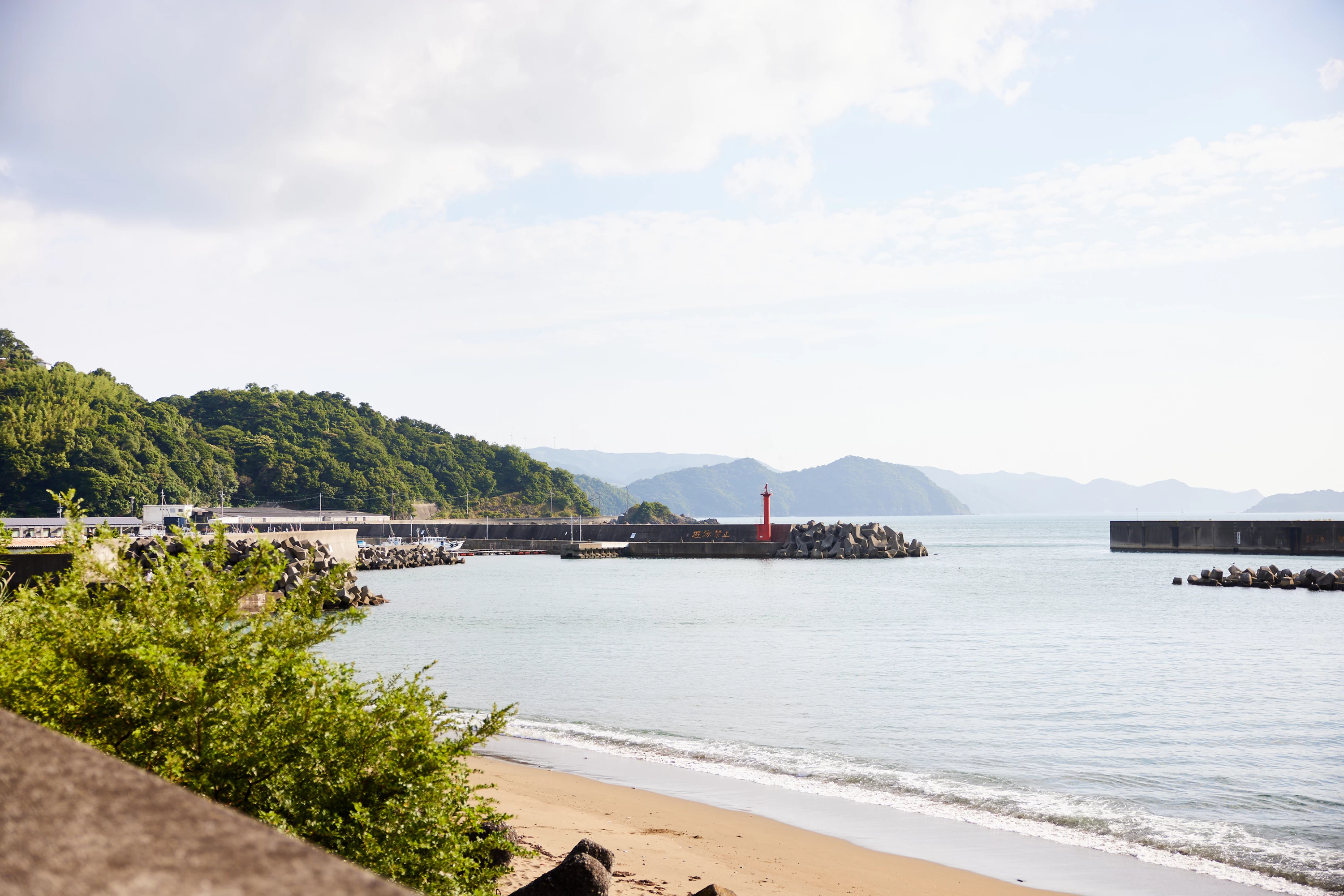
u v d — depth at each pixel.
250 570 9.02
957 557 137.38
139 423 185.25
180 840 1.68
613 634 48.25
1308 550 115.50
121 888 1.48
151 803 1.83
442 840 8.60
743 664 37.41
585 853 10.24
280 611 9.15
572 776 20.16
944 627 50.59
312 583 9.52
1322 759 21.70
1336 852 15.38
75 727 7.48
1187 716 26.78
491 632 49.66
